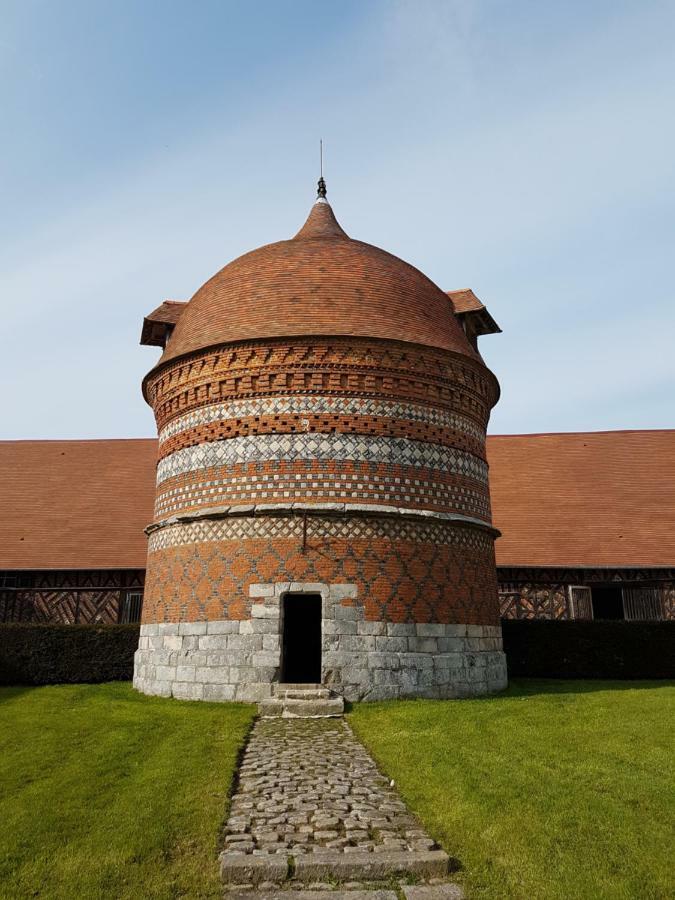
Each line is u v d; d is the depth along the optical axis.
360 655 15.06
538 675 21.73
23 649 20.61
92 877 6.62
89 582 24.95
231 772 9.72
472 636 16.64
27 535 26.30
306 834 7.52
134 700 15.77
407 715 13.28
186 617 16.20
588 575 25.09
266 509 15.75
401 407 16.94
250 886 6.46
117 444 31.09
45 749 11.42
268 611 15.33
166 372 18.62
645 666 21.66
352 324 17.03
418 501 16.58
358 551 15.66
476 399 18.75
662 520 26.62
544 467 29.34
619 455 29.61
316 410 16.47
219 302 18.52
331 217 22.17
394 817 8.04
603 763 10.07
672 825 7.73
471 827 7.66
